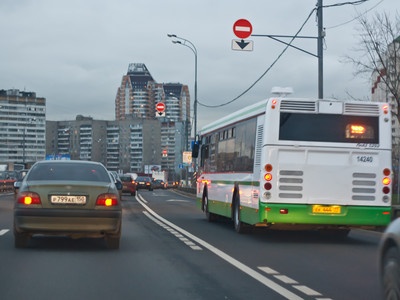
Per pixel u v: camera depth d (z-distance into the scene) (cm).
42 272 1082
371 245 1617
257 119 1717
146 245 1516
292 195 1614
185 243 1586
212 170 2331
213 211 2277
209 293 925
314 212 1617
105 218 1289
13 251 1335
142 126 15525
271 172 1608
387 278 726
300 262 1271
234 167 1962
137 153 15538
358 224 1634
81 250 1377
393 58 3011
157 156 15388
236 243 1616
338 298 895
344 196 1630
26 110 14250
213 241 1653
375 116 1656
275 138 1616
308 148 1622
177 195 5928
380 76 3130
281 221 1605
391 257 721
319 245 1598
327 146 1627
